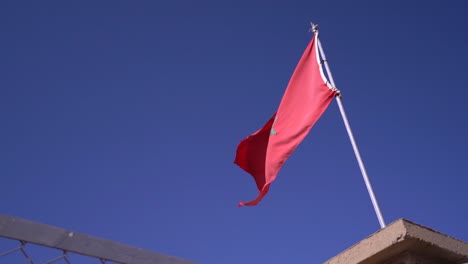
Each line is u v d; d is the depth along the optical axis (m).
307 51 9.69
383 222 6.62
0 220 5.66
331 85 8.61
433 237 3.98
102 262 6.09
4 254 5.44
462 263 4.09
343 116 8.10
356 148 7.61
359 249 4.16
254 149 9.55
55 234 5.96
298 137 8.50
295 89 9.35
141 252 6.39
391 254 4.04
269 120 9.67
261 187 9.16
